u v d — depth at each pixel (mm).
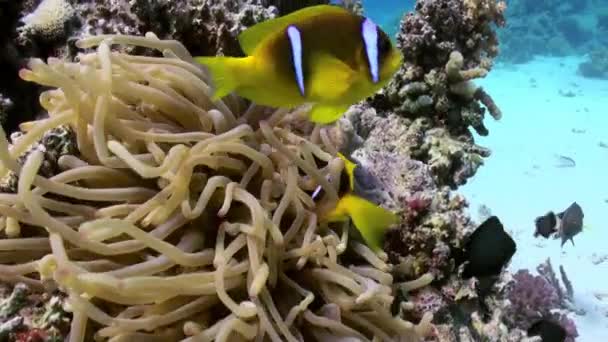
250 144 415
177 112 424
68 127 431
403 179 537
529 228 1510
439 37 737
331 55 306
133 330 354
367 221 409
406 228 502
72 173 390
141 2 542
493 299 561
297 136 429
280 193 406
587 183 1858
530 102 2906
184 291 360
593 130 2439
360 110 613
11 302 374
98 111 380
